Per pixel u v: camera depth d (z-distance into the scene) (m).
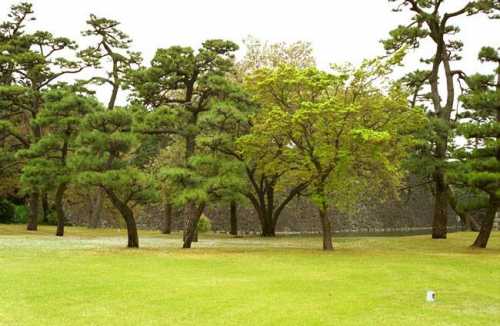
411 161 35.78
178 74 33.06
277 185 35.19
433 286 17.09
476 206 31.80
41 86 44.31
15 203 55.94
